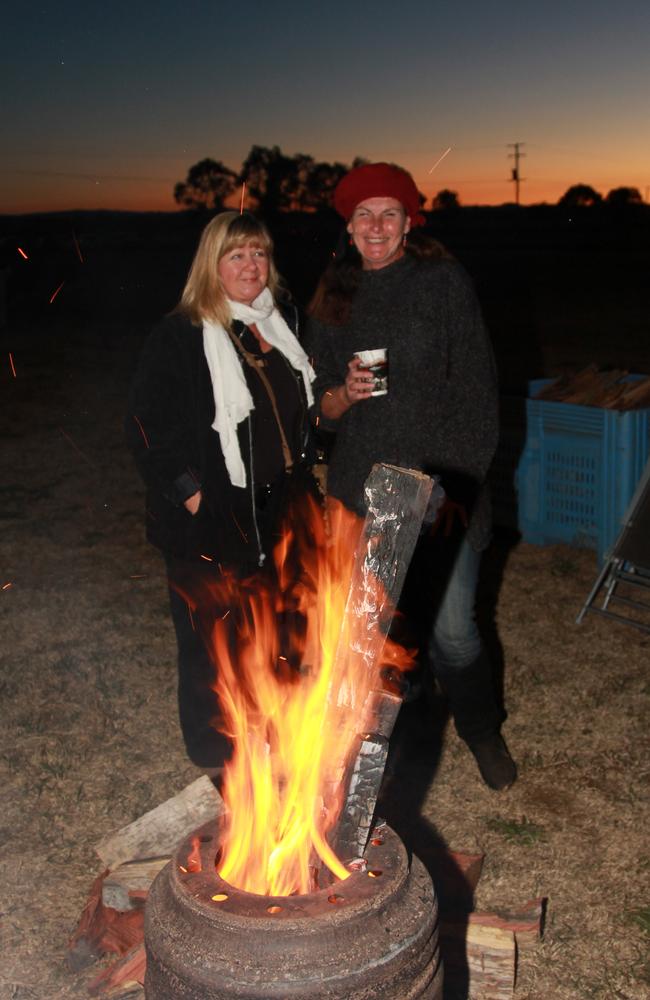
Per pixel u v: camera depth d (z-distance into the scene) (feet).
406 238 10.41
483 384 10.26
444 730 13.16
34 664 15.75
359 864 6.10
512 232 201.98
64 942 9.26
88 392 40.68
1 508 24.95
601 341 55.31
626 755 12.47
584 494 19.74
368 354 9.80
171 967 5.55
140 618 17.69
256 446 10.11
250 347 10.14
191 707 10.47
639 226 206.49
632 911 9.56
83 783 12.08
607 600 16.79
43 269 87.56
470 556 10.62
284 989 5.34
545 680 14.65
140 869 8.96
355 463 10.39
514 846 10.63
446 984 8.27
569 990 8.58
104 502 25.35
